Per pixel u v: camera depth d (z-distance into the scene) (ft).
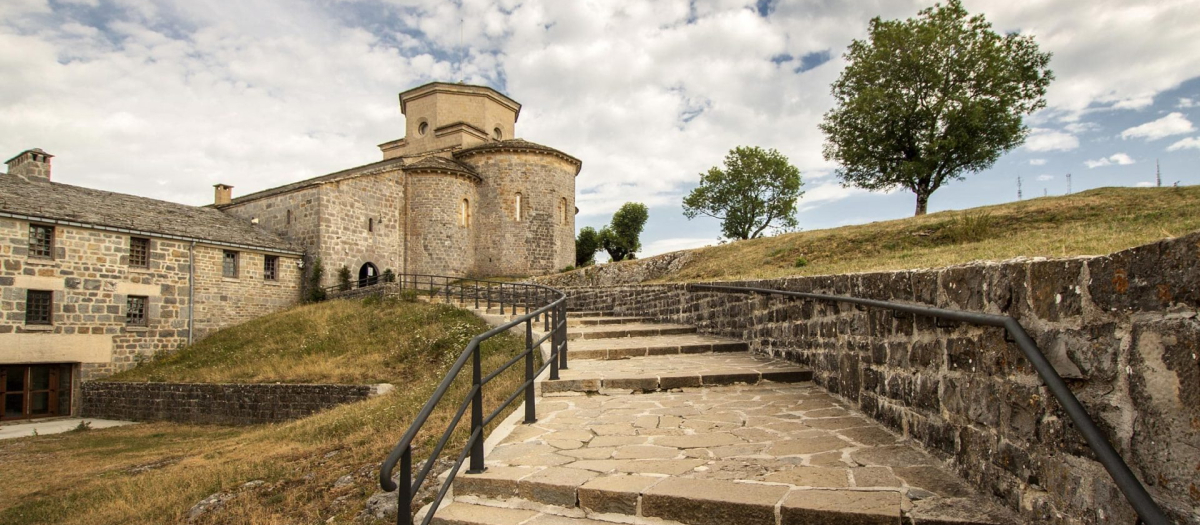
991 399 10.91
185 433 50.75
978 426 11.37
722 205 174.60
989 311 10.86
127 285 76.95
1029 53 93.09
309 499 19.77
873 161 99.04
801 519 10.67
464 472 14.06
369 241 106.11
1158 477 7.13
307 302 95.09
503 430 17.85
